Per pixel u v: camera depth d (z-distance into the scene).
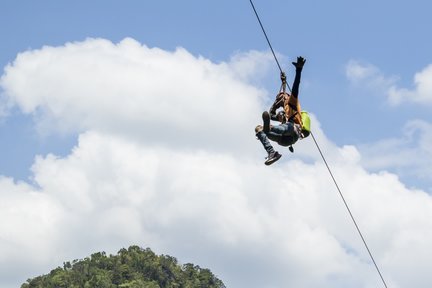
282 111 28.95
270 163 28.00
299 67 27.89
